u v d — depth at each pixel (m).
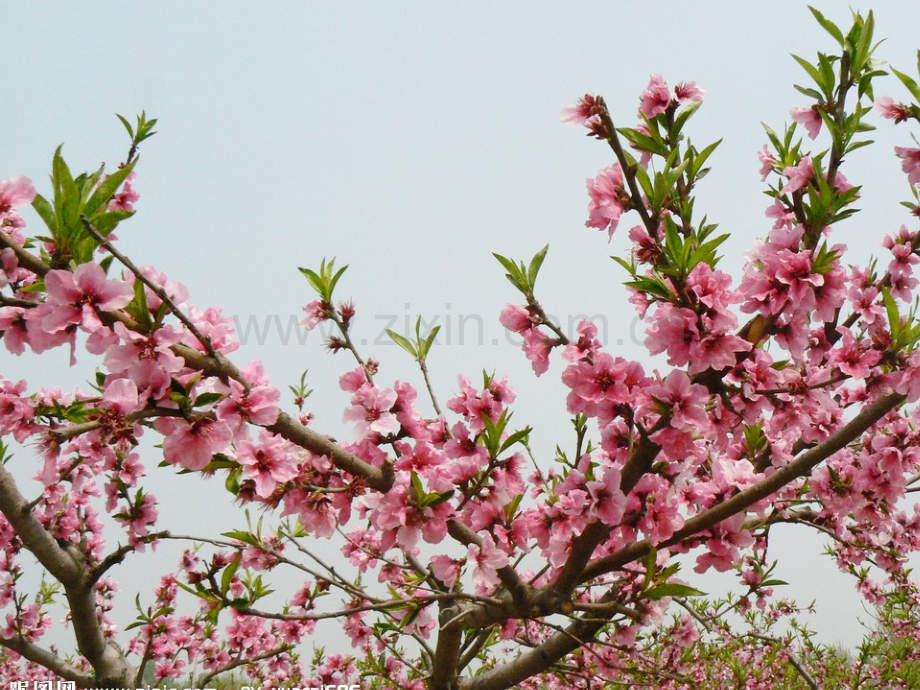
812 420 3.84
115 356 2.19
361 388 3.08
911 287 3.79
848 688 7.99
